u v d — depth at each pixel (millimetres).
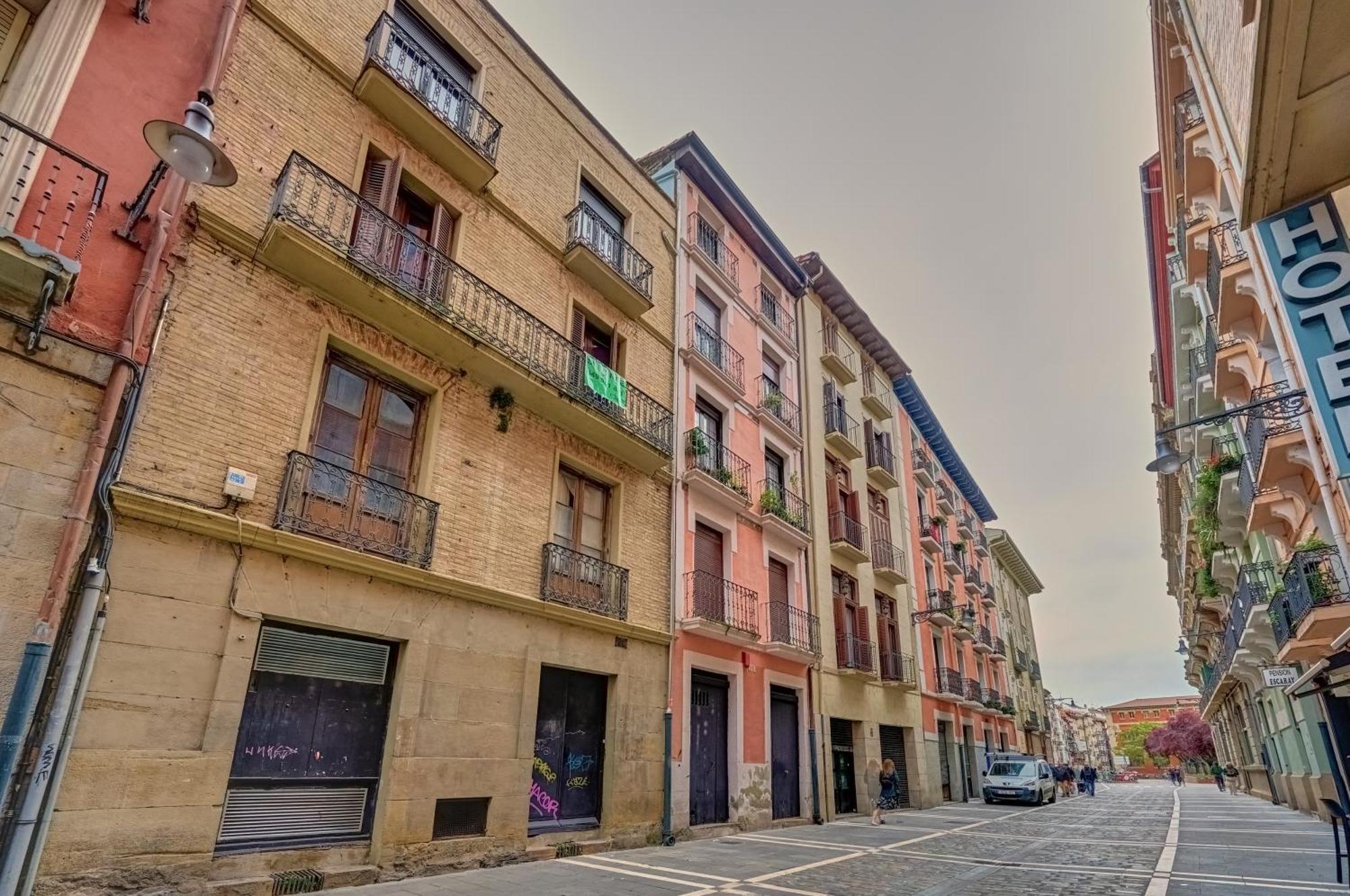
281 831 6871
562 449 11266
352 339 8523
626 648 11477
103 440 6031
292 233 7594
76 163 6453
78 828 5383
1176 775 68938
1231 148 7797
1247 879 8102
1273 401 8000
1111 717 136125
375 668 7969
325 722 7441
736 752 13578
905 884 7875
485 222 10922
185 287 7074
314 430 8023
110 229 6590
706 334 16266
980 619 34719
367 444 8578
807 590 17781
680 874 8297
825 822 15531
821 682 17078
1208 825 15680
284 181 7883
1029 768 24797
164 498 6344
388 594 8078
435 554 8727
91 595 5672
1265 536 15680
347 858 7180
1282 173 5633
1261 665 18406
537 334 11000
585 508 11781
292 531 7281
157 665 6082
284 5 8805
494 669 9078
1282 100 5027
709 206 18047
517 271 11352
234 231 7520
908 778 21250
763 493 16719
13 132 6008
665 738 11734
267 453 7379
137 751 5816
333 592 7547
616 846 10219
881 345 26125
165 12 7566
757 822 13664
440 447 9219
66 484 5824
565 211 12773
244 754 6758
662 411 13641
